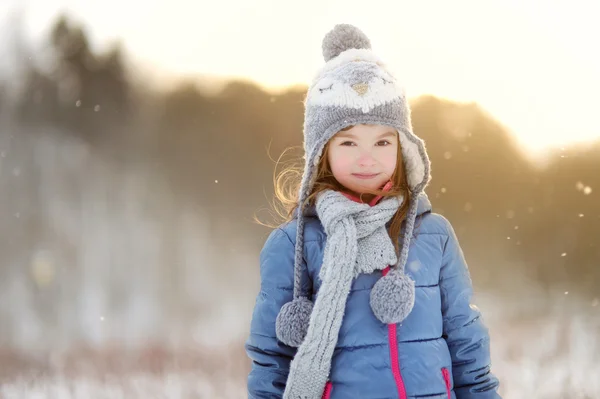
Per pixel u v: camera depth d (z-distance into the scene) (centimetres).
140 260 2367
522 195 2241
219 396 618
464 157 2433
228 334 1266
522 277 1920
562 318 1040
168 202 3102
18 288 2034
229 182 3322
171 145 3578
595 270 1864
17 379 672
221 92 3741
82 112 3656
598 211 2061
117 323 1669
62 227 2644
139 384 663
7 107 3459
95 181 3188
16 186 2964
